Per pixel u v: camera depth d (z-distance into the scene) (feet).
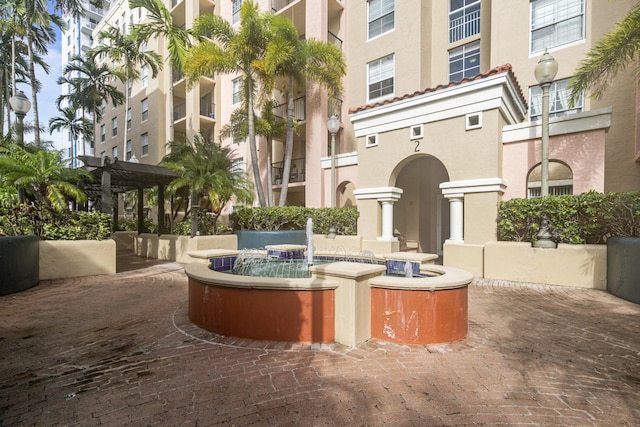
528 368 11.66
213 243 40.47
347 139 57.57
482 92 30.14
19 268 24.07
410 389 10.14
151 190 56.85
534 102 42.09
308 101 52.49
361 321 13.67
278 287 13.61
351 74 57.16
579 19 39.27
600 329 15.81
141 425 8.41
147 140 81.97
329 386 10.28
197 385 10.39
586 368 11.71
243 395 9.78
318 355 12.55
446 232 48.73
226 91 73.41
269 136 52.21
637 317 17.57
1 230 27.45
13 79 69.56
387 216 37.29
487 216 29.78
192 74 43.50
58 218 30.58
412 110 34.68
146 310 19.07
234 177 45.60
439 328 13.75
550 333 15.30
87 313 18.56
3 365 12.01
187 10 69.62
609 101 37.93
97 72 78.02
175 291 24.25
